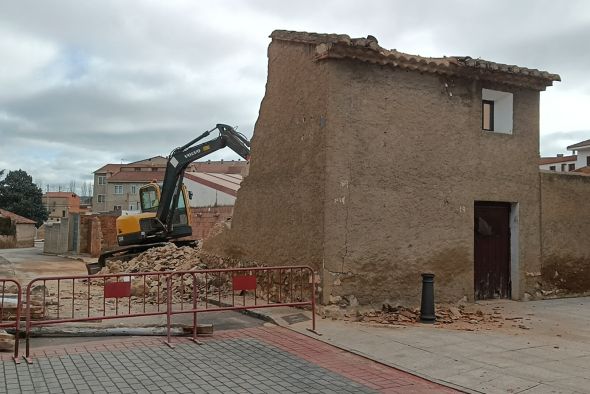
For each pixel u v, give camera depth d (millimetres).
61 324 8539
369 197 10234
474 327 9297
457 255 11156
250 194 12539
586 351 7707
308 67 10641
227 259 13391
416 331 8883
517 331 9039
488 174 11703
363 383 6328
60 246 35312
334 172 9953
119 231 19844
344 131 10078
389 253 10367
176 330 8523
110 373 6527
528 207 12328
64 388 5949
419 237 10719
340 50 9961
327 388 6121
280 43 11688
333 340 8258
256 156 12430
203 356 7395
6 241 49438
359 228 10117
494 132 11867
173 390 5953
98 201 93125
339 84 10094
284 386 6164
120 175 86188
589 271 13219
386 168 10430
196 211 26688
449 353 7566
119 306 11562
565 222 12938
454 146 11242
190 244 20688
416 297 10609
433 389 6148
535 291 12375
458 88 11359
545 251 12586
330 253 9844
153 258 16547
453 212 11156
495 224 12188
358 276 10055
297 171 10773
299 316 9695
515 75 11820
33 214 70188
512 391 6031
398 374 6707
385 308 10227
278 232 11281
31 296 8734
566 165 56938
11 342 7504
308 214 10320
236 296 12234
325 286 9789
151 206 22578
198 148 19016
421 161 10820
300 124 10789
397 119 10602
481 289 11914
